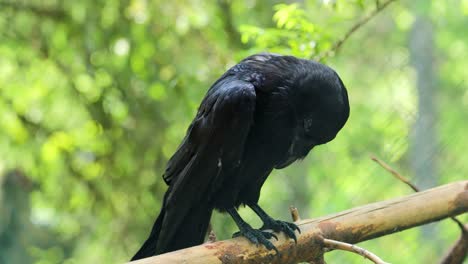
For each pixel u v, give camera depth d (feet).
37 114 48.26
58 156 47.91
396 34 71.87
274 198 54.13
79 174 48.03
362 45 70.13
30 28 46.75
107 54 45.27
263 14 45.57
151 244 21.66
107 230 49.01
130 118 46.01
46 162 48.47
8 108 48.11
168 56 43.39
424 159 33.88
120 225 48.32
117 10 43.68
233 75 22.15
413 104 45.80
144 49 43.45
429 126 34.68
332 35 29.37
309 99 21.25
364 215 20.22
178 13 42.39
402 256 33.01
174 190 21.09
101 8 43.98
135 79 45.16
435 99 44.75
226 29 44.83
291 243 19.93
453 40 71.97
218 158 20.98
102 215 48.80
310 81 21.25
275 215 54.13
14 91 47.80
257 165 21.99
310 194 50.96
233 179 21.77
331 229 19.98
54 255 55.26
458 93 44.75
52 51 46.47
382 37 72.13
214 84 22.33
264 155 21.89
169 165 22.18
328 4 28.71
